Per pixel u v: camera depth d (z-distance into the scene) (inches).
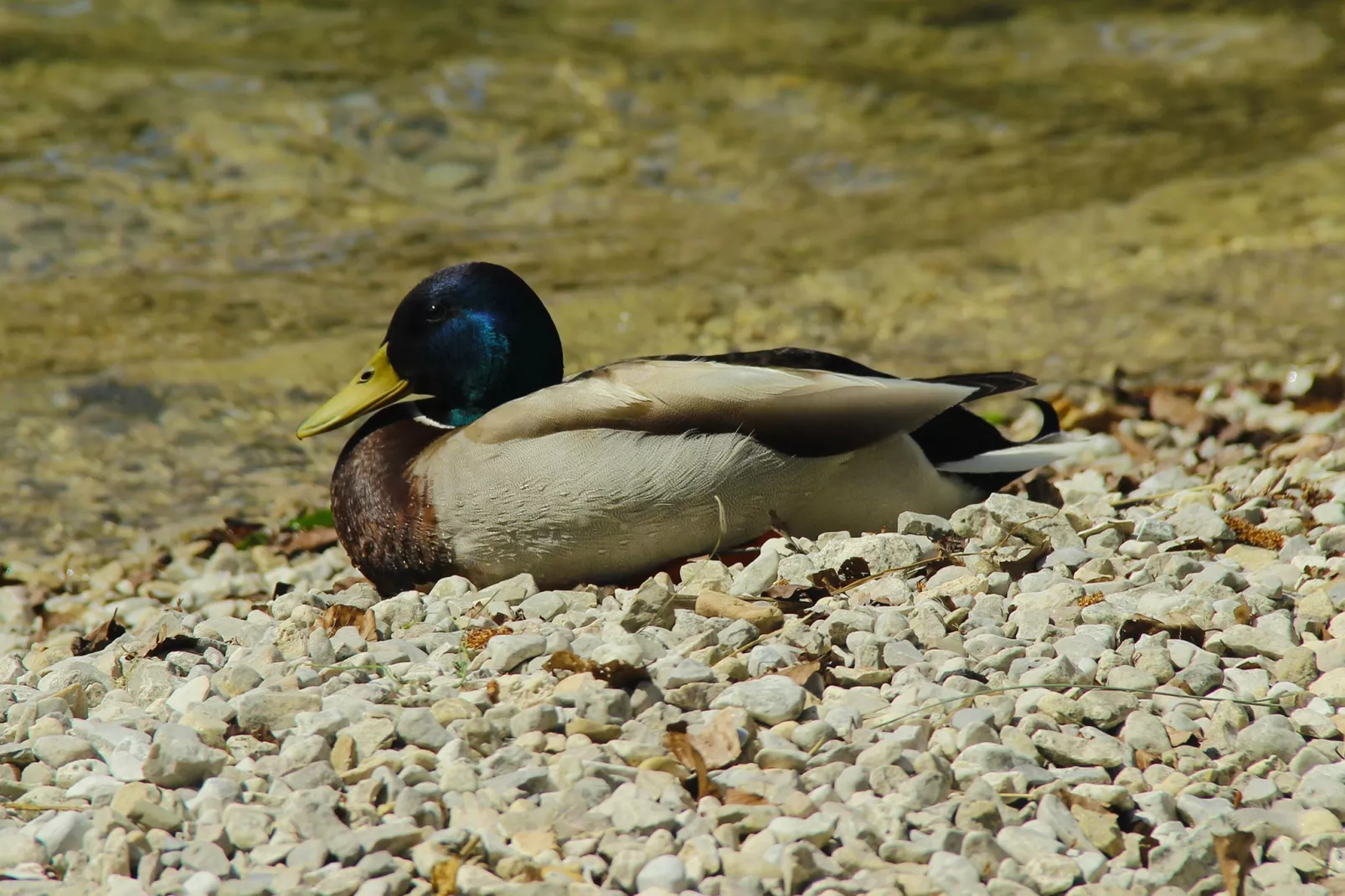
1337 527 342.3
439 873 211.2
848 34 1203.9
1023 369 658.2
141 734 255.9
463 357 384.5
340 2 1173.7
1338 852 225.8
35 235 836.6
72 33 1075.9
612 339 729.0
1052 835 224.1
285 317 755.4
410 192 932.6
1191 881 218.1
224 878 216.5
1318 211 900.0
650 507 338.6
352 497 365.7
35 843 222.5
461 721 251.1
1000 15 1250.0
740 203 939.3
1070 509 367.9
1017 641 283.3
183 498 561.3
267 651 294.2
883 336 723.4
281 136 964.6
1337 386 570.3
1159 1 1288.1
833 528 354.3
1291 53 1218.6
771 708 250.5
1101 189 954.1
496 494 343.6
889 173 989.8
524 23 1167.0
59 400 647.1
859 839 220.8
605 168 974.4
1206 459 498.9
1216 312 728.3
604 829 224.7
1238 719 257.9
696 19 1202.0
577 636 288.0
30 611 454.0
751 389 337.7
